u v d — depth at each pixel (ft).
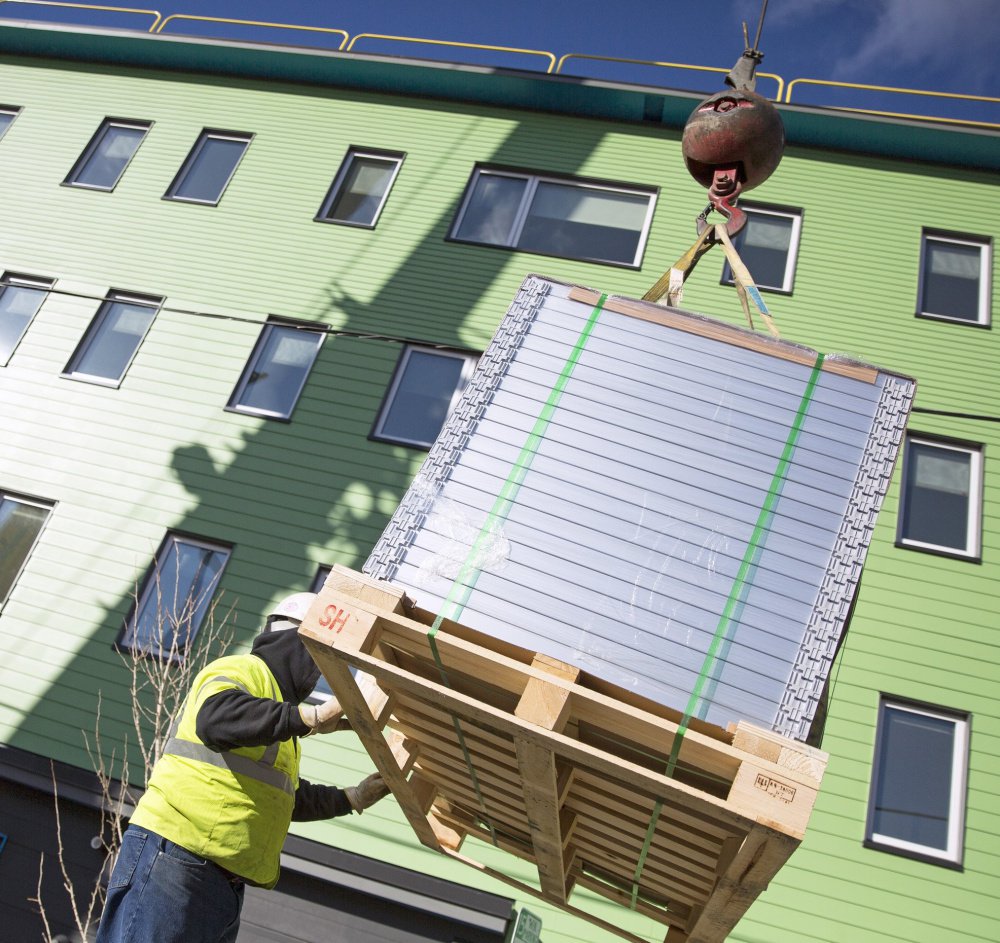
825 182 45.01
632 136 47.91
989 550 36.29
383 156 49.39
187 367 44.29
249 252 47.03
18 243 49.37
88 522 41.52
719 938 11.81
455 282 44.75
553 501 8.87
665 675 7.97
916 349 40.63
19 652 39.17
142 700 37.60
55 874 35.53
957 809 32.19
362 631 8.30
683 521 8.66
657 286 11.94
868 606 35.35
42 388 44.91
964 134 43.57
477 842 33.65
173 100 53.16
